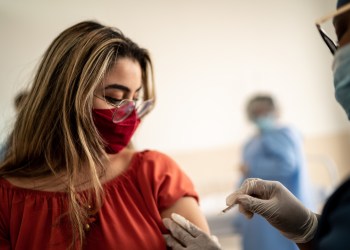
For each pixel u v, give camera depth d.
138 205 0.90
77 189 0.89
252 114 2.63
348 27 0.64
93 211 0.86
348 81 0.65
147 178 0.94
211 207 2.81
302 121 3.60
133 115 0.97
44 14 3.13
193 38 3.44
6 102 2.94
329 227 0.58
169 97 3.41
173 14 3.40
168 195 0.92
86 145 0.89
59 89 0.93
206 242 0.83
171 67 3.41
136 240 0.83
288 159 2.40
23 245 0.83
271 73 3.56
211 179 3.45
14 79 3.02
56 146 0.96
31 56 3.09
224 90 3.49
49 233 0.84
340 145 3.63
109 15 3.27
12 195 0.89
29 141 0.96
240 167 2.70
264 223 2.43
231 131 3.51
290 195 0.90
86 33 0.95
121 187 0.92
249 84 3.53
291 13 3.57
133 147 1.09
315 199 2.83
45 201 0.87
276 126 2.60
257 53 3.54
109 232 0.84
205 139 3.47
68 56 0.94
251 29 3.53
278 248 2.38
